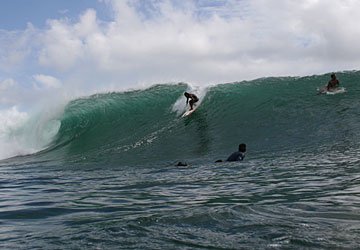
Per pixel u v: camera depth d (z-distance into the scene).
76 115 26.41
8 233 5.03
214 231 4.56
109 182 10.53
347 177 8.91
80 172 13.95
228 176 10.53
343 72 26.31
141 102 26.66
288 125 19.81
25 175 13.76
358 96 22.38
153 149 19.36
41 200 7.76
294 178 9.32
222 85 26.45
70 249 4.11
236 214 5.39
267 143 17.53
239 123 21.53
